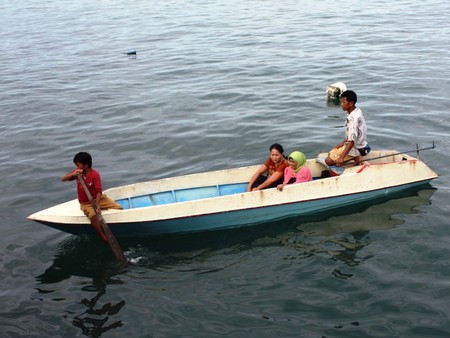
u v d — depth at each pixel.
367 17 27.19
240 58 20.19
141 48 22.97
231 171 9.57
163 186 9.31
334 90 14.78
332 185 9.14
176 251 8.31
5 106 15.81
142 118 14.22
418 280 7.29
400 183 9.58
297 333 6.45
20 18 33.38
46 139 13.05
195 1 36.78
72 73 19.39
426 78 16.25
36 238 8.77
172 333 6.56
